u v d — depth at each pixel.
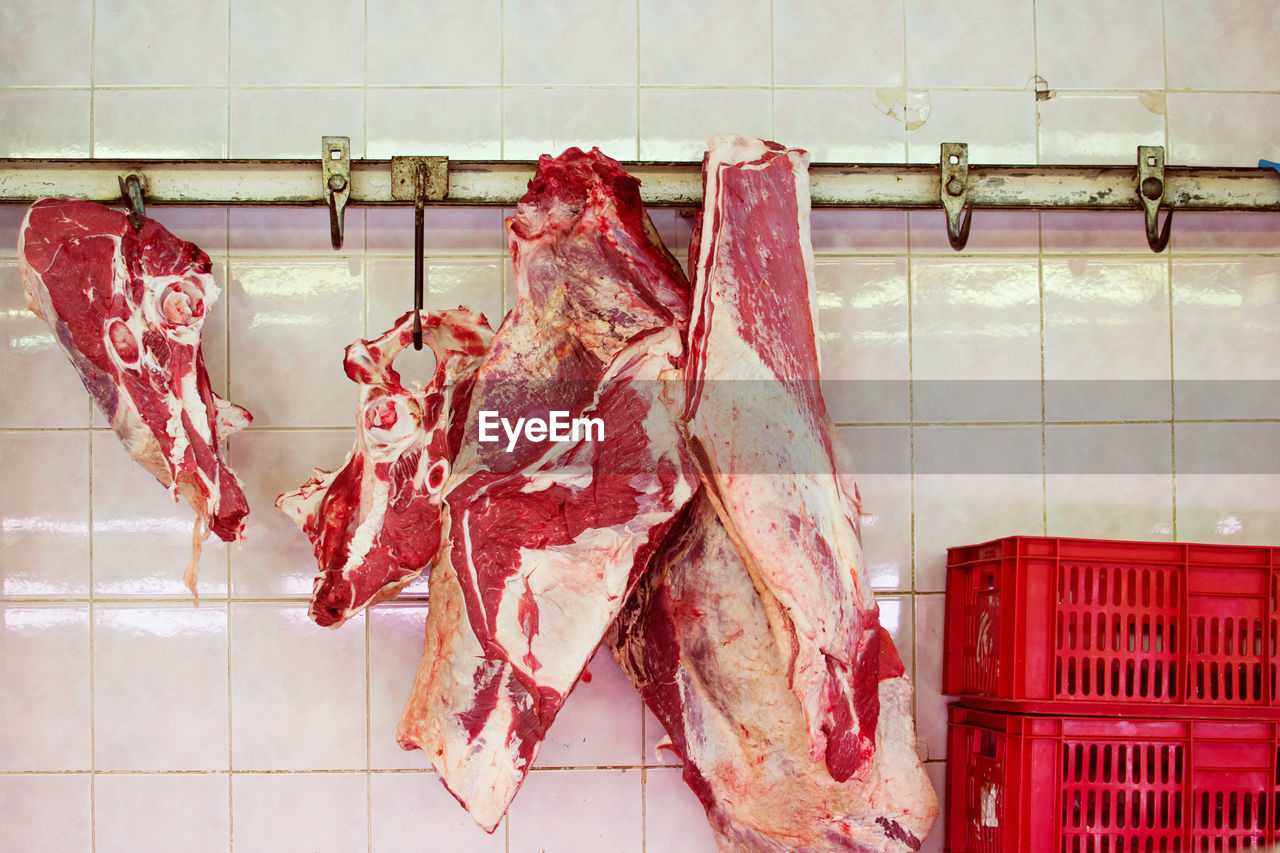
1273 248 2.38
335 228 2.02
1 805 2.18
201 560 2.22
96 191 2.02
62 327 1.89
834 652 1.74
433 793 2.21
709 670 1.90
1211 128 2.38
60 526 2.22
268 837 2.19
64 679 2.20
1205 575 2.00
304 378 2.25
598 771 2.21
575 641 1.72
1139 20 2.39
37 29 2.27
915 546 2.29
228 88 2.28
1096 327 2.35
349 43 2.29
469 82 2.30
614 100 2.31
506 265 2.27
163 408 1.90
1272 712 1.97
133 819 2.19
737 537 1.74
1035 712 1.93
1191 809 1.94
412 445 1.92
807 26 2.34
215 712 2.21
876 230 2.32
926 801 1.90
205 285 1.94
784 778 1.89
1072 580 1.98
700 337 1.74
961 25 2.37
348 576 1.90
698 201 2.08
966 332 2.33
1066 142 2.37
